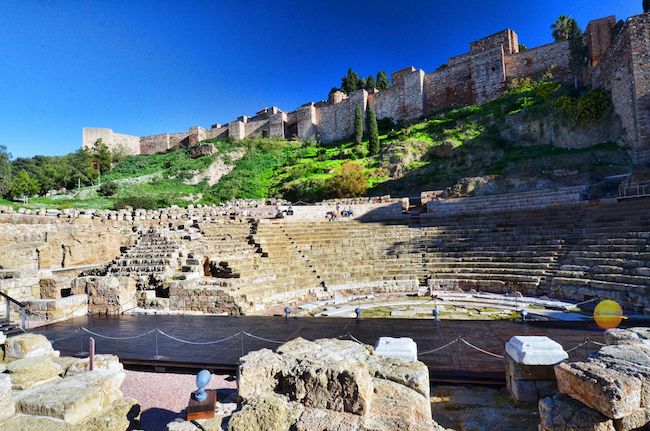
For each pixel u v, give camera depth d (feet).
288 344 20.35
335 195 127.75
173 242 62.69
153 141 256.52
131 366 28.86
